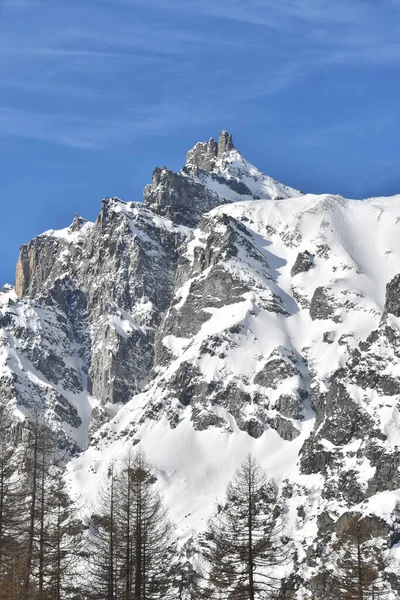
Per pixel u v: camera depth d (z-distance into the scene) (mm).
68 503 188375
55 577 182875
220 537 168875
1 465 182500
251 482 170125
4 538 179000
